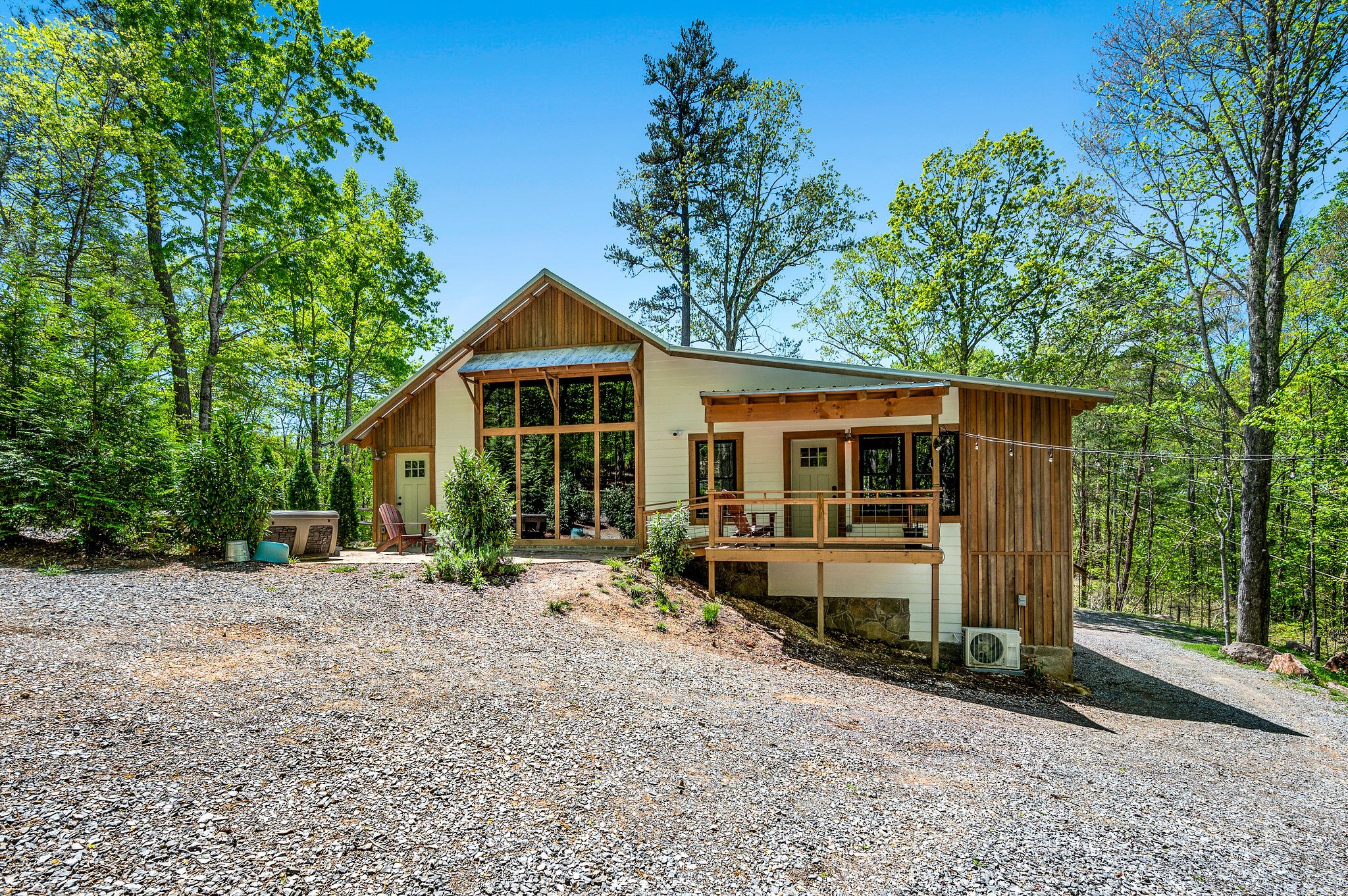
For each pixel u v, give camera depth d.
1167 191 17.69
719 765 4.86
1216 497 23.12
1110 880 3.81
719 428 13.77
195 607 7.53
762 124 24.86
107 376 10.38
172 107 17.92
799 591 12.95
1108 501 29.31
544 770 4.35
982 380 11.32
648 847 3.55
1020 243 22.16
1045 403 11.95
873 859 3.73
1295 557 23.30
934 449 11.24
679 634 9.36
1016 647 11.50
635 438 14.17
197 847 3.07
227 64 18.39
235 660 5.91
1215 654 16.38
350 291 26.11
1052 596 11.76
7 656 5.36
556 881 3.13
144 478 10.16
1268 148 15.75
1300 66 15.45
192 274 20.62
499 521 11.18
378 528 15.92
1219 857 4.39
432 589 9.39
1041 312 21.83
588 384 14.85
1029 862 3.90
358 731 4.60
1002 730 7.42
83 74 16.50
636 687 6.62
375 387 30.78
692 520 13.57
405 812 3.61
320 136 19.67
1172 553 28.12
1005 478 12.02
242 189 19.73
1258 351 16.16
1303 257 16.83
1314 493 18.80
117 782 3.56
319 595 8.62
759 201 25.66
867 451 12.99
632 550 13.95
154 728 4.28
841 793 4.63
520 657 7.06
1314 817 5.70
